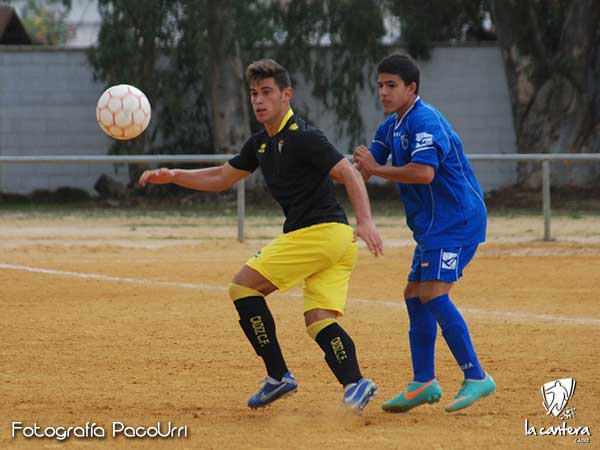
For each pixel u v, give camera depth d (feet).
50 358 95.61
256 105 70.23
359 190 68.39
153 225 236.84
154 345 102.37
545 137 327.67
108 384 84.43
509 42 330.75
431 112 71.87
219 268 165.17
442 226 71.92
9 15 424.46
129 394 80.59
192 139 343.67
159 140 343.87
